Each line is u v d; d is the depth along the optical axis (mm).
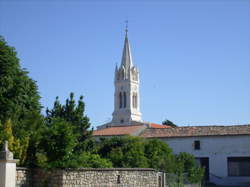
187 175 40562
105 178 26531
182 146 58875
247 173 55062
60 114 37531
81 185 24688
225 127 59781
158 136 60469
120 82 136000
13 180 20312
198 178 41719
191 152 58219
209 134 57812
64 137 24969
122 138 44688
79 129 37375
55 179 23891
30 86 34219
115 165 37344
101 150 43656
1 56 30938
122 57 138000
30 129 27984
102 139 45938
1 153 20125
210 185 53938
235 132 57125
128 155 37875
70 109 37656
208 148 57562
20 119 30344
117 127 70688
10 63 31547
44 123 30453
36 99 33938
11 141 24047
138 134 63969
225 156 56562
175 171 38531
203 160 57781
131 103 134125
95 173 25828
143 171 30125
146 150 41906
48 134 25312
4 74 31031
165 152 43188
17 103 31328
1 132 24469
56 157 24500
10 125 25188
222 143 57062
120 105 135625
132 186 28797
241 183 54562
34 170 24719
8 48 32250
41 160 24422
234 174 55781
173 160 40281
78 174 24578
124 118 132625
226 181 55531
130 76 135250
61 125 25578
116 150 40750
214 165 56906
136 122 125875
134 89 136625
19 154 24031
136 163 36938
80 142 35844
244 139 56125
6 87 30859
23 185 23656
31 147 25359
